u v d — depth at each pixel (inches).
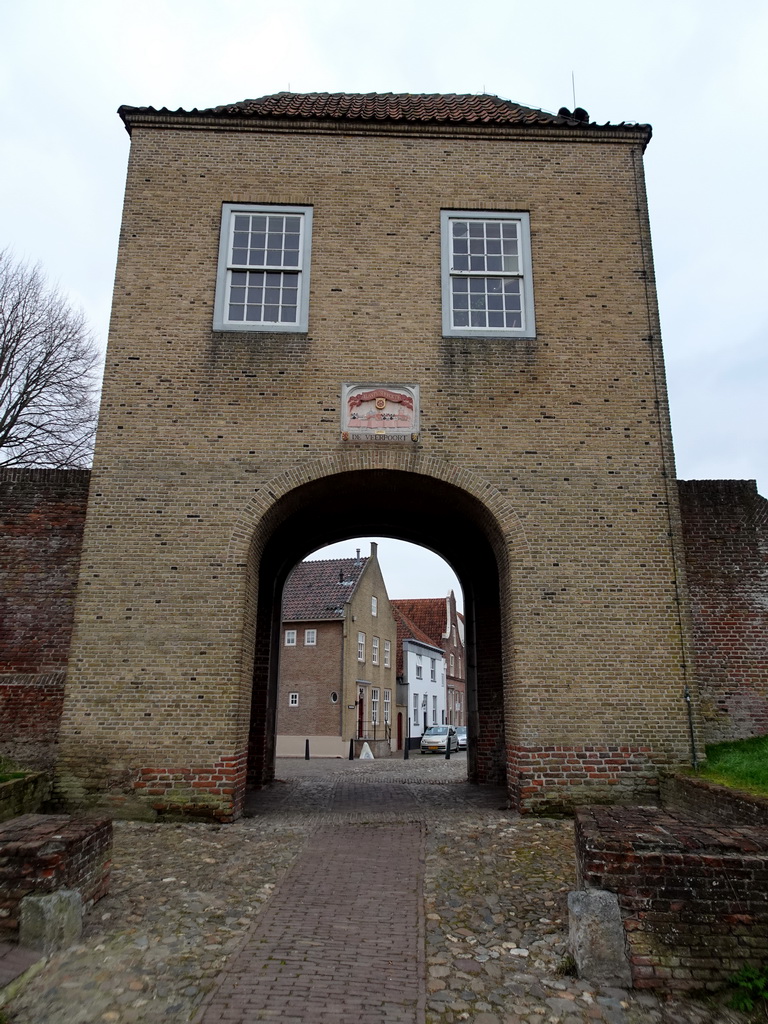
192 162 494.3
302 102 575.2
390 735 1667.1
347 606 1430.9
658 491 449.7
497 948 219.1
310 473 443.5
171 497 436.1
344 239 485.4
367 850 327.6
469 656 626.2
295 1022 175.8
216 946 218.1
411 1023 176.9
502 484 447.2
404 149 504.1
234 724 404.5
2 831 233.8
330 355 462.3
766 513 504.7
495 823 383.6
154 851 325.7
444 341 468.8
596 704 416.8
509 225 497.7
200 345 460.8
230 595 422.6
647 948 197.5
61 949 209.9
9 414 1031.0
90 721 402.6
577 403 461.7
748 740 454.9
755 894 199.8
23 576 469.1
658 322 478.3
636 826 230.5
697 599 488.4
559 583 433.4
